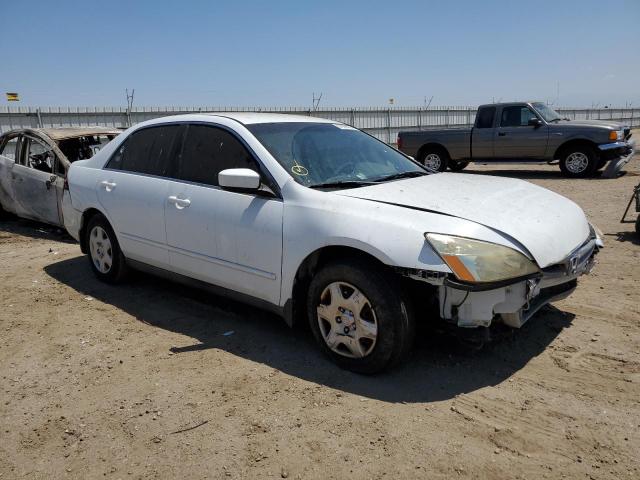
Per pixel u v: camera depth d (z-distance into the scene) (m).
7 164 8.13
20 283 5.56
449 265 2.94
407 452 2.66
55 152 7.49
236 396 3.23
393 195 3.50
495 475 2.48
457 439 2.74
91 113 15.86
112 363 3.72
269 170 3.76
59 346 4.03
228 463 2.63
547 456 2.60
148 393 3.30
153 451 2.75
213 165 4.16
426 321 3.34
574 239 3.53
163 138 4.66
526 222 3.36
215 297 4.93
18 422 3.06
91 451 2.78
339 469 2.56
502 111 13.83
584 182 12.17
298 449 2.71
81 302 4.93
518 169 16.16
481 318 3.07
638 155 18.09
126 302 4.89
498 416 2.93
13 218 8.98
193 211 4.13
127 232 4.82
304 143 4.12
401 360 3.32
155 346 3.96
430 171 4.62
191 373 3.53
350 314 3.36
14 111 14.42
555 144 13.09
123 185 4.81
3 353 3.95
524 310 3.24
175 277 4.53
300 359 3.66
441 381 3.30
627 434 2.73
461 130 14.40
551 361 3.50
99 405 3.20
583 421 2.86
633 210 8.41
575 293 4.68
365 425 2.88
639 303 4.41
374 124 23.45
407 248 3.05
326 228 3.35
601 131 12.59
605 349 3.63
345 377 3.40
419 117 25.00
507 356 3.59
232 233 3.86
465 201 3.48
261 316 4.45
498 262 3.00
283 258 3.58
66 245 7.23
